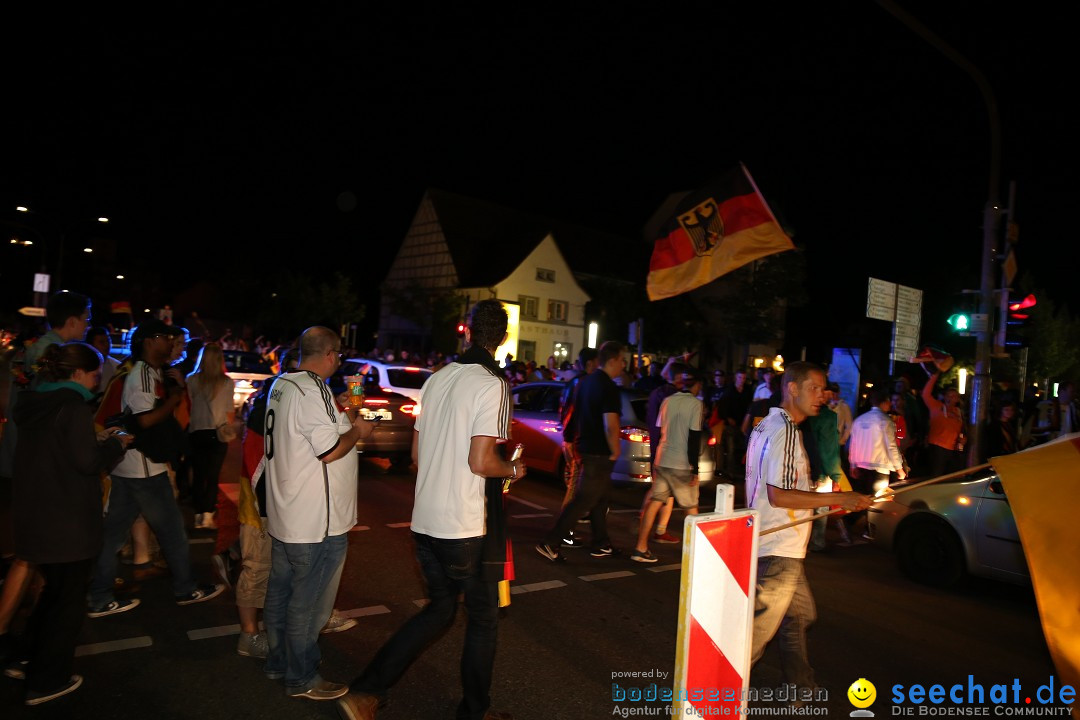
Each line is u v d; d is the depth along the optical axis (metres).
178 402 4.97
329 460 3.71
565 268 42.69
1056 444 3.55
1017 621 5.78
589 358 7.22
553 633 4.96
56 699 3.74
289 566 3.96
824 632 5.33
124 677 4.02
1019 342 10.11
